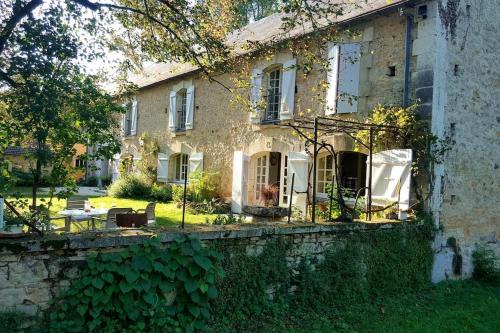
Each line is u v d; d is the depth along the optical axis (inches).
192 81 534.9
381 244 240.8
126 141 717.3
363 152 304.7
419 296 246.7
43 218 174.2
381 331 189.0
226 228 186.9
